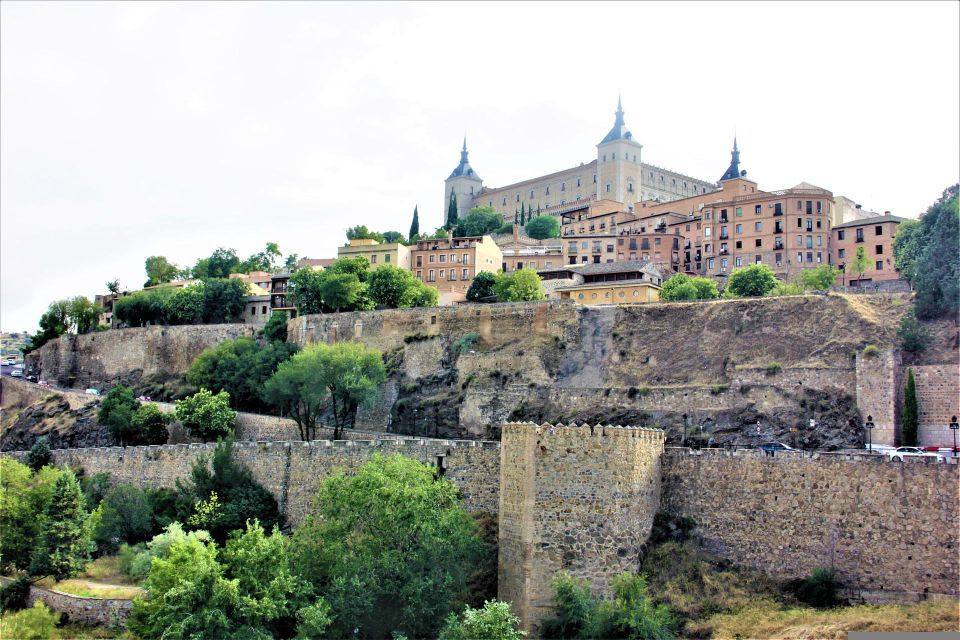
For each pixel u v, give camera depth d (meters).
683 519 72.44
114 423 145.62
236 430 138.25
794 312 124.88
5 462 104.75
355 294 179.88
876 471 66.25
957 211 122.81
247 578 69.62
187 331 195.00
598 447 68.50
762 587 67.38
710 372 122.00
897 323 117.50
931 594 62.66
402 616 67.56
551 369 136.75
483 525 77.62
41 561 86.56
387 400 146.75
